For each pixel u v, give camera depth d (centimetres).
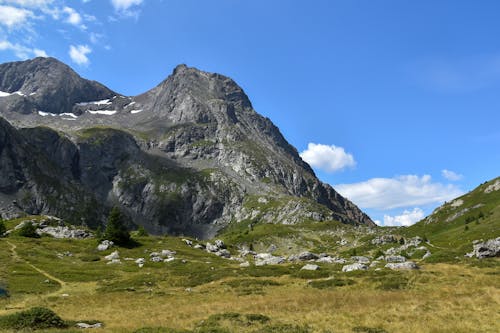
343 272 6347
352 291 4650
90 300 5034
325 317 3219
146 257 11350
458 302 3425
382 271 5934
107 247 12325
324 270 6838
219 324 3120
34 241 12556
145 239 14575
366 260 10169
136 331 2858
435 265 6575
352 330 2795
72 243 13075
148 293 5591
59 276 7662
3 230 14212
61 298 5203
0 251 10244
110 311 4216
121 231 13138
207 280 6675
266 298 4522
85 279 7506
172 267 9319
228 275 6919
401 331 2688
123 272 8675
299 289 5150
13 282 6612
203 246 15038
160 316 3747
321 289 5028
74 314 4047
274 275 6712
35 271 8062
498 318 2844
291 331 2781
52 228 16062
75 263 10019
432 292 4125
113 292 5809
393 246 17462
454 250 10988
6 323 3005
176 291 5747
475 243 11256
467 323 2748
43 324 3066
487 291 3828
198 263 10056
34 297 5403
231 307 3988
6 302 4897
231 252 15275
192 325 3228
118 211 13525
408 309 3316
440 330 2628
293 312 3544
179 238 15800
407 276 5259
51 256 10438
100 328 3153
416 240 16850
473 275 5084
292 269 7231
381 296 4028
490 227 16988
